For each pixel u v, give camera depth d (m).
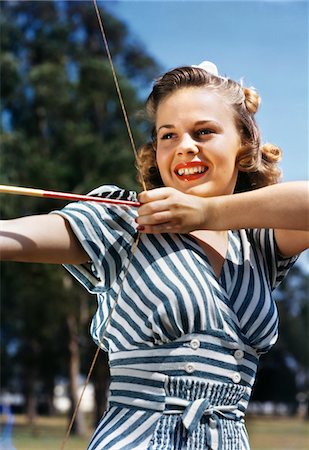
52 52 28.61
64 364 33.22
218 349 2.22
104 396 27.83
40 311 26.25
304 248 2.46
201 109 2.36
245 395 2.31
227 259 2.34
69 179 26.09
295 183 2.20
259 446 22.91
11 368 38.38
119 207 2.24
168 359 2.19
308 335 43.00
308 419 44.88
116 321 2.25
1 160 24.75
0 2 28.45
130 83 26.84
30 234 2.09
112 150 25.77
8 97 27.38
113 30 28.91
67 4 29.00
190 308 2.18
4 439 24.84
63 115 27.75
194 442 2.18
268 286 2.39
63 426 34.84
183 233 2.26
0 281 25.45
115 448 2.18
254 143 2.46
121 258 2.23
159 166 2.41
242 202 2.16
